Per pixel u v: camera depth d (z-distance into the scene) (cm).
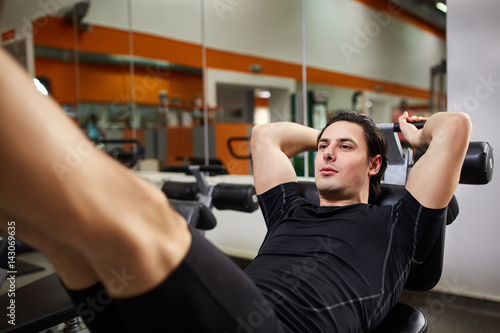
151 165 463
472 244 237
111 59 462
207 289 56
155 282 50
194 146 428
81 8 450
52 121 39
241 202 175
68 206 39
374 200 124
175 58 431
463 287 242
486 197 231
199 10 419
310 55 396
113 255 45
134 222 45
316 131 145
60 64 480
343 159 114
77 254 54
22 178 36
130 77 455
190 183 205
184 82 432
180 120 439
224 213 339
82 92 477
